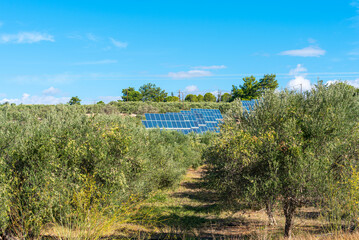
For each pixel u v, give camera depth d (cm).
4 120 909
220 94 9062
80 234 593
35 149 715
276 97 897
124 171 848
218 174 839
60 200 661
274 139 767
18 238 638
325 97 823
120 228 881
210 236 941
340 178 696
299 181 668
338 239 536
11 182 655
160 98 9081
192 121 4284
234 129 870
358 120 805
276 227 935
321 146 734
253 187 718
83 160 802
